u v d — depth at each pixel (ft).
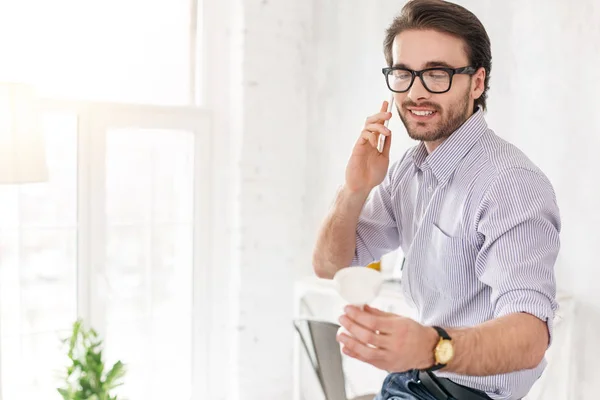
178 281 10.73
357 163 5.40
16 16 8.74
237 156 10.96
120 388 10.14
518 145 9.20
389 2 10.62
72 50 9.28
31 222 9.11
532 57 9.01
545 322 4.00
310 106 11.84
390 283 9.55
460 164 4.75
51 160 9.21
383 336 3.44
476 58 4.67
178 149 10.57
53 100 9.05
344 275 3.53
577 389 8.73
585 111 8.55
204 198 10.89
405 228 5.53
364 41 11.01
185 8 10.44
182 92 10.55
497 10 9.32
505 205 4.40
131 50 9.88
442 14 4.56
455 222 4.75
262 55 11.05
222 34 10.92
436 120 4.66
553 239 4.28
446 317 5.00
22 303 9.07
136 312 10.24
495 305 4.28
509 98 9.27
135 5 9.88
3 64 8.66
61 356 9.40
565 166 8.77
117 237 9.95
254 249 11.23
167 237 10.55
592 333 8.61
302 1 11.56
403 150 10.60
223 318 11.26
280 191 11.57
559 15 8.73
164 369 10.64
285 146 11.57
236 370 11.19
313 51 11.75
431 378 5.06
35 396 9.22
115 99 9.77
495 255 4.33
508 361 3.79
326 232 5.68
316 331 6.92
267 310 11.51
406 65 4.66
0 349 8.93
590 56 8.48
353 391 10.18
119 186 9.93
